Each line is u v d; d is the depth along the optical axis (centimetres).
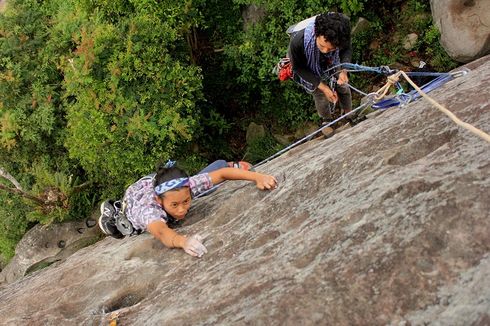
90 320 332
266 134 882
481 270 220
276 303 248
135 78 714
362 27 830
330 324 232
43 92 768
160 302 307
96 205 843
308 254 268
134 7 766
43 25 802
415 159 296
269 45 806
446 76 404
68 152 827
